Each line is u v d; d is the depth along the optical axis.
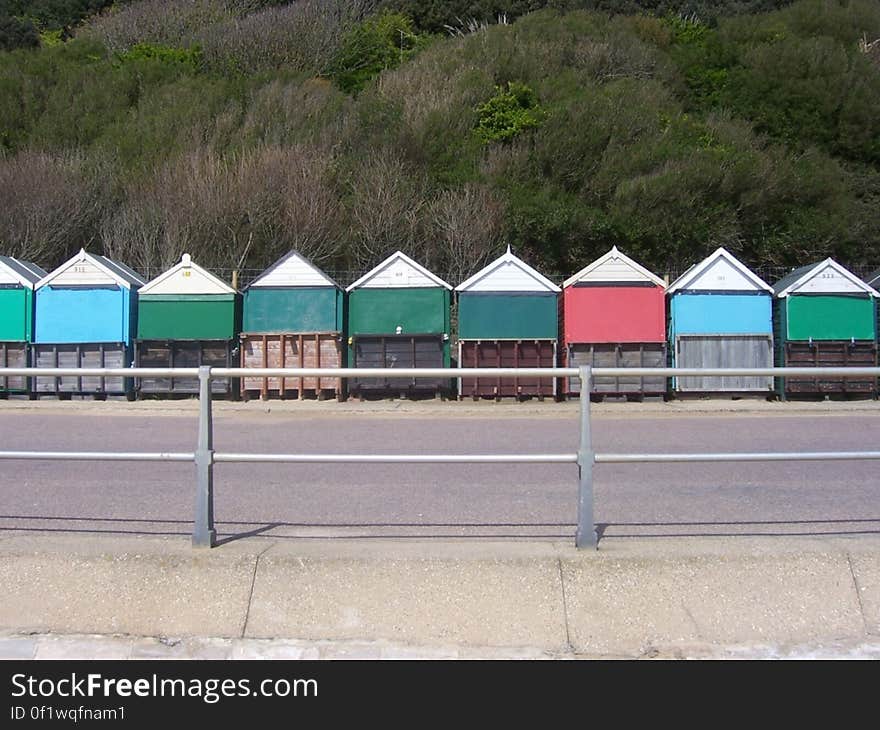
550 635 4.63
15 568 4.96
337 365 17.81
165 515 6.85
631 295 17.67
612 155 27.45
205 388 5.20
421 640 4.62
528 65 33.91
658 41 39.28
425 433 12.77
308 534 6.11
